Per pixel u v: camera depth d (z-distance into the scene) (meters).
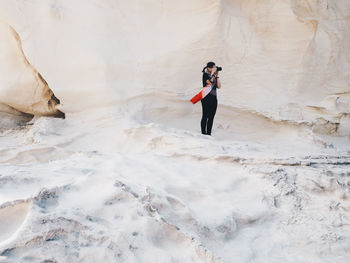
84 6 6.52
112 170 2.95
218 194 2.79
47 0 6.33
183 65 6.90
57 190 2.22
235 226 2.39
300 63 7.20
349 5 7.52
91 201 2.19
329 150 5.16
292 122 6.54
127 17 6.81
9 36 6.32
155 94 6.71
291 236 2.37
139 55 6.73
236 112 7.12
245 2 7.33
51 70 6.19
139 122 6.07
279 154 4.08
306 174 3.16
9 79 6.36
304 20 7.06
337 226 2.47
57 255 1.77
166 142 4.63
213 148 4.16
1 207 1.96
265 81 7.22
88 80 6.27
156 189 2.48
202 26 6.90
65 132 5.92
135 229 2.00
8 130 6.64
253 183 3.06
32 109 6.71
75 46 6.29
